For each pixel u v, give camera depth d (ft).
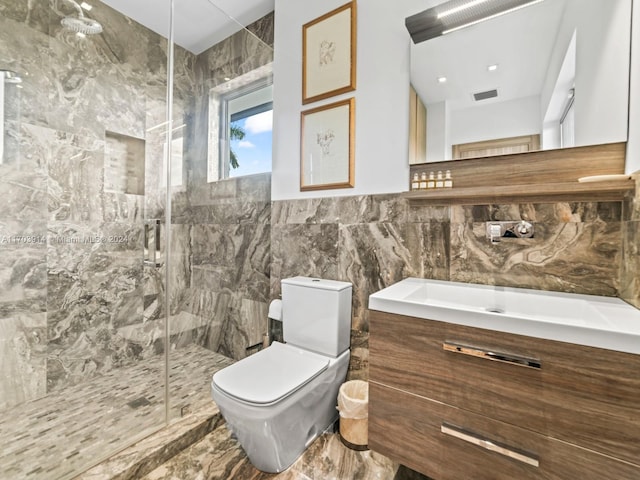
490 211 4.54
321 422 5.03
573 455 2.72
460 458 3.28
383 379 3.80
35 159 5.89
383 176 5.41
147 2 6.77
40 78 5.93
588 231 3.91
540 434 2.86
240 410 3.86
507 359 2.97
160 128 7.75
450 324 3.32
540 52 4.16
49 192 6.07
